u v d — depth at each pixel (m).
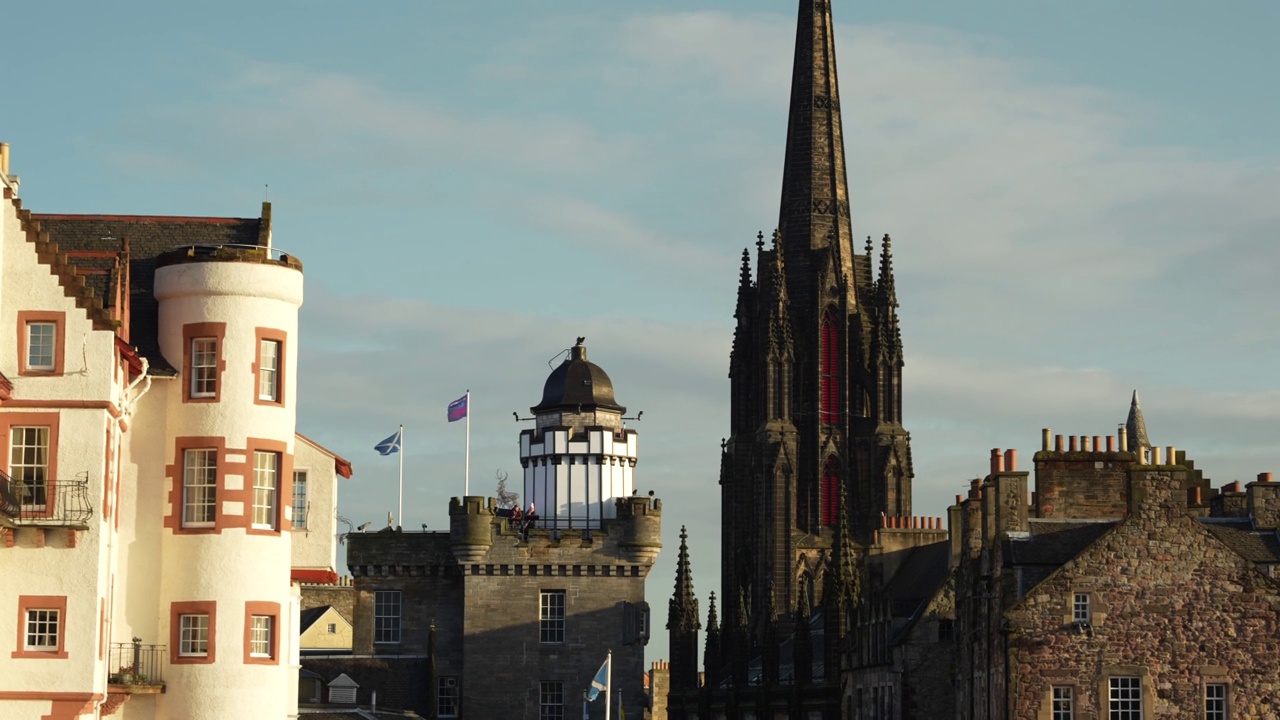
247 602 130.62
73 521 116.94
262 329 133.25
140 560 130.12
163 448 131.62
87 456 118.69
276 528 133.00
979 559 152.38
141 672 128.88
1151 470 139.00
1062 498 143.75
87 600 117.69
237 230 141.75
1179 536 138.12
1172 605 137.50
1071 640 137.25
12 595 117.50
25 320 119.38
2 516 114.62
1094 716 136.62
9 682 116.88
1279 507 152.88
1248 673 136.62
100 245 139.25
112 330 119.81
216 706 129.00
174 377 131.88
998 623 141.88
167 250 139.50
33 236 119.81
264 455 133.25
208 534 130.38
